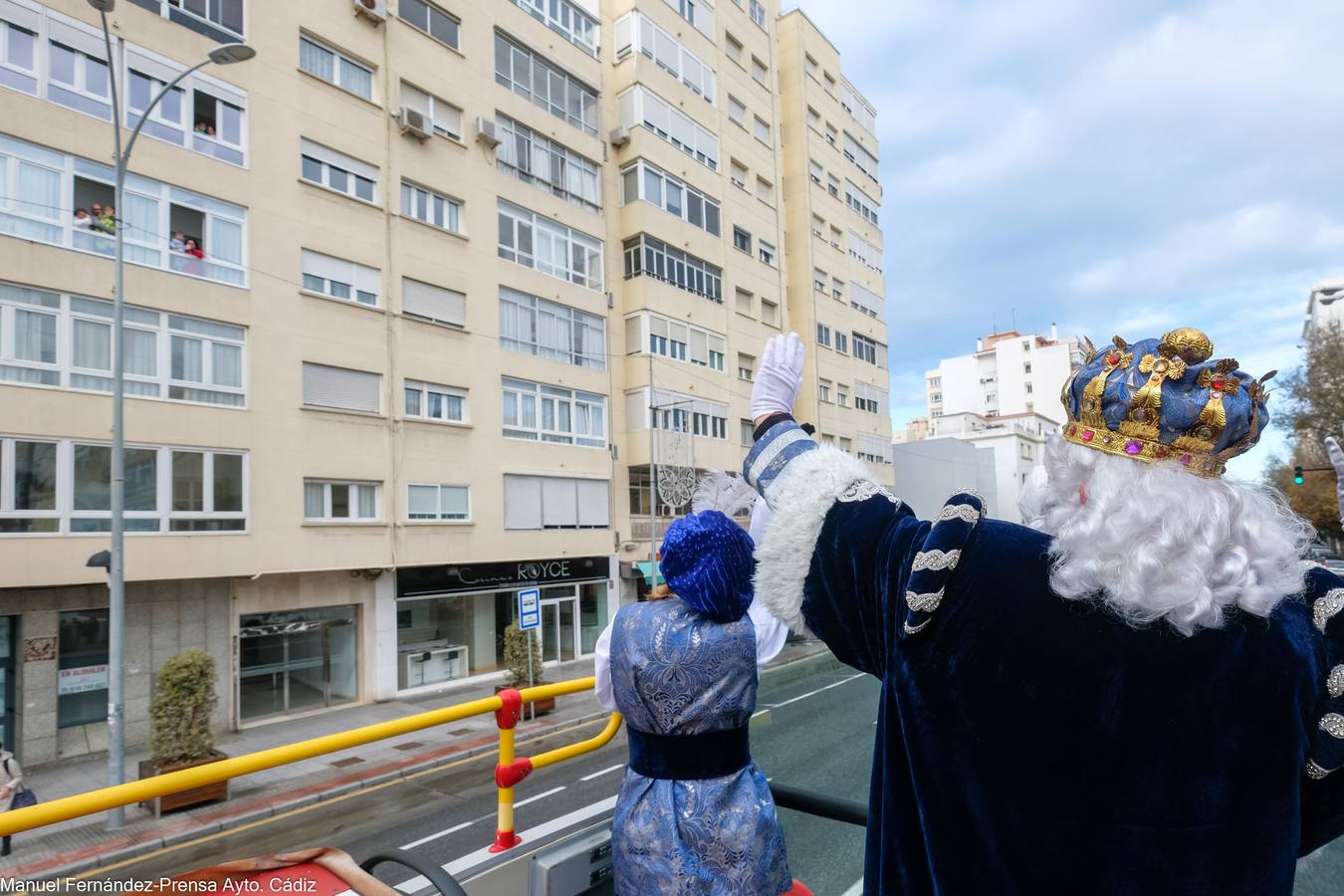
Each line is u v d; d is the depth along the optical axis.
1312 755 0.70
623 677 1.62
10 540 10.38
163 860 7.35
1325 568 0.78
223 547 12.42
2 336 10.52
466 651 16.73
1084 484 0.82
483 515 16.50
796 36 29.64
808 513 0.96
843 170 31.77
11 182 10.65
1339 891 1.78
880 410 32.56
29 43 10.88
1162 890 0.68
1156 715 0.70
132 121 11.81
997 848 0.75
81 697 11.27
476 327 16.67
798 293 28.72
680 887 1.51
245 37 13.26
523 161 18.33
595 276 20.03
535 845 1.99
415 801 8.70
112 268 11.48
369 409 14.72
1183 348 0.76
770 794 1.66
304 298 13.74
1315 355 25.41
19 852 7.47
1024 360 77.50
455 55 16.81
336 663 14.45
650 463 20.03
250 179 13.13
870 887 0.88
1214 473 0.78
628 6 21.75
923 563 0.79
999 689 0.75
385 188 15.21
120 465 9.02
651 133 21.64
